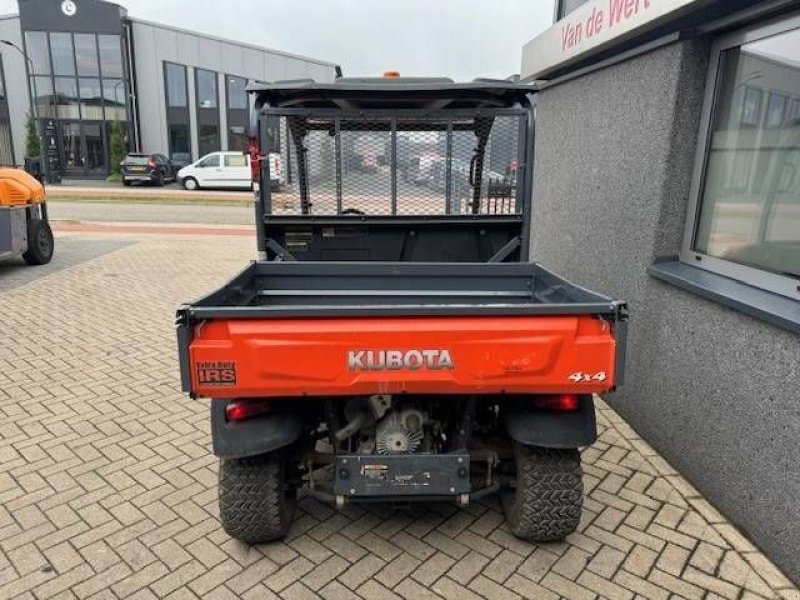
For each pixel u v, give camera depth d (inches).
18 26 1186.6
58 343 235.0
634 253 165.3
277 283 152.6
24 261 398.9
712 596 105.1
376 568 112.0
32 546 117.4
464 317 94.7
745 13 127.7
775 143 126.5
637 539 119.8
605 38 163.5
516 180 154.7
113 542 118.8
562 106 216.5
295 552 116.4
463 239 162.7
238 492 109.7
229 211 759.7
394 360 95.0
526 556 115.0
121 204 809.5
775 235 126.8
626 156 170.1
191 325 93.8
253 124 152.1
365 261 163.8
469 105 151.3
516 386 96.7
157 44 1199.6
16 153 1253.1
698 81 146.3
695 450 137.8
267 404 104.8
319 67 1284.4
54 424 167.5
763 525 115.9
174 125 1240.2
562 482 109.5
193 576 109.7
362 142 154.6
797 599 104.7
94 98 1199.6
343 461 106.3
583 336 95.7
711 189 147.6
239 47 1222.3
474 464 121.6
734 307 122.3
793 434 108.7
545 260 233.5
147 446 156.0
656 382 154.2
